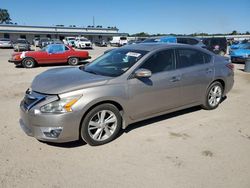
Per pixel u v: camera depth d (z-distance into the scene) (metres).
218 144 4.16
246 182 3.17
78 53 16.00
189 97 5.20
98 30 72.62
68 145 4.02
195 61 5.31
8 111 5.63
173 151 3.90
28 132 3.83
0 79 9.88
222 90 6.03
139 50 4.75
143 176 3.25
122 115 4.25
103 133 4.12
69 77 4.18
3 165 3.43
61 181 3.13
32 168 3.38
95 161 3.58
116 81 4.06
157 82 4.51
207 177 3.25
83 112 3.73
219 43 20.80
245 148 4.04
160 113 4.79
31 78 10.25
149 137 4.36
